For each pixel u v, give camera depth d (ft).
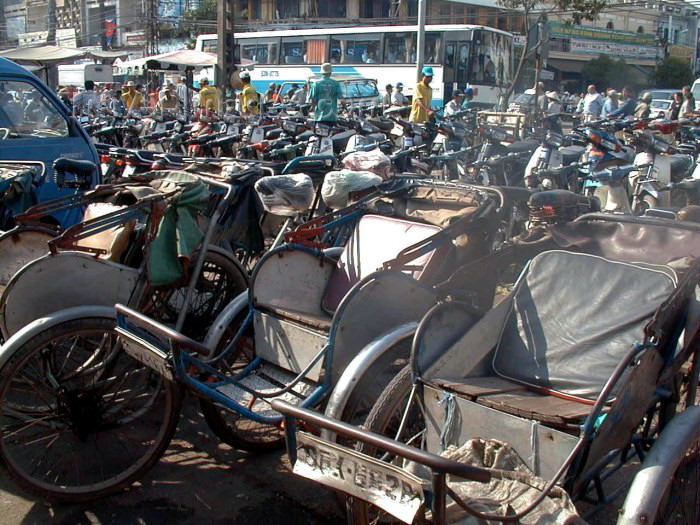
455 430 9.25
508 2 70.90
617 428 8.57
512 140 31.91
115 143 38.40
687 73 155.22
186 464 12.85
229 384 11.80
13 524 11.10
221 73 55.67
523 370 9.97
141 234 13.65
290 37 88.48
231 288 15.81
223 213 15.44
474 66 75.61
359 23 124.98
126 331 11.05
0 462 10.89
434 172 33.09
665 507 8.58
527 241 12.46
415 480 7.39
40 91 22.29
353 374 10.16
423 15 68.54
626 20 176.24
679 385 9.98
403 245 13.38
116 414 12.22
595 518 10.77
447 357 9.90
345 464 8.01
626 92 52.85
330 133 33.73
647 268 10.03
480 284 12.32
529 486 8.17
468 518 7.98
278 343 12.19
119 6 162.09
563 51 150.82
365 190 14.67
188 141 30.99
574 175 28.25
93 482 11.76
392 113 39.78
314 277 13.75
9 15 203.82
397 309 11.45
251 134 33.96
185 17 142.92
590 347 9.69
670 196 24.90
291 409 8.02
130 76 109.19
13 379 11.18
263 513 11.46
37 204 15.29
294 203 14.14
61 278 12.63
